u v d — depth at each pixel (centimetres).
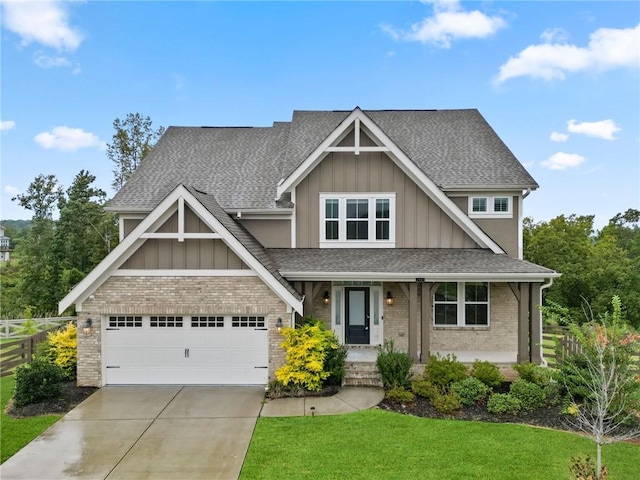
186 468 793
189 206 1269
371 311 1609
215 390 1252
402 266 1401
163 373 1294
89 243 3703
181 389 1259
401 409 1102
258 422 1011
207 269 1273
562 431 970
